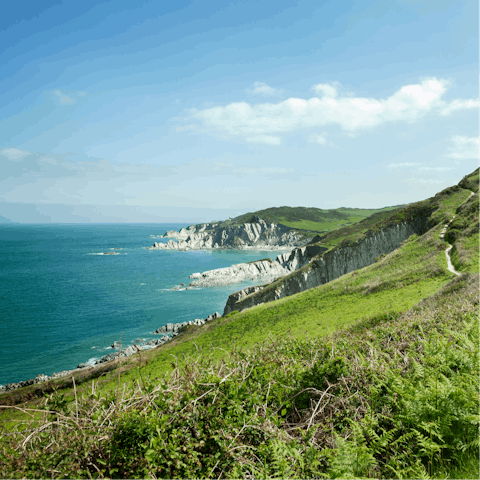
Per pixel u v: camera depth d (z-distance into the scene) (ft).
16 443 10.33
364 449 10.65
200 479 10.23
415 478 9.98
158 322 242.37
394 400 13.44
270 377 15.53
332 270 273.95
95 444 10.29
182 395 12.80
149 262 567.18
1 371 162.61
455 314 29.07
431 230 199.21
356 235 288.92
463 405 12.14
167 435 10.82
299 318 151.02
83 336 209.46
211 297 323.37
